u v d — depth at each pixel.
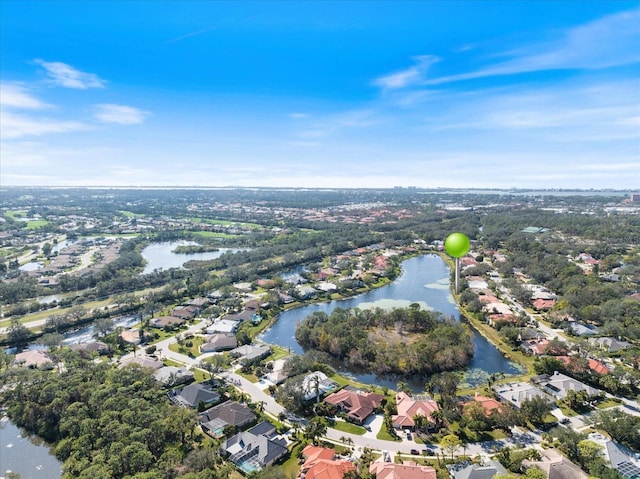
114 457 104.19
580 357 160.88
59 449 118.44
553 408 135.12
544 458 108.25
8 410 141.25
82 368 158.88
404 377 165.88
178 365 175.50
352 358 176.12
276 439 121.38
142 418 120.25
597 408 134.50
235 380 160.75
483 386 153.75
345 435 124.69
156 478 96.75
